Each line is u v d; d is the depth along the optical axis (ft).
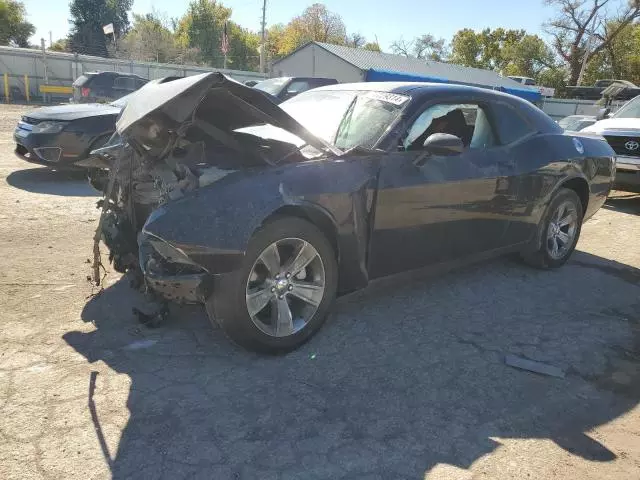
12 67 95.76
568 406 9.72
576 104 100.22
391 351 11.42
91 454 7.90
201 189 9.98
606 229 23.21
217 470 7.73
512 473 7.90
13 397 9.16
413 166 12.28
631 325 13.32
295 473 7.73
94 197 24.07
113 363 10.43
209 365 10.53
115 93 51.98
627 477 7.91
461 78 101.19
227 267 9.75
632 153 26.58
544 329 12.85
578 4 152.97
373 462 8.03
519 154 14.93
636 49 149.28
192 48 187.11
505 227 14.89
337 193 10.99
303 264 10.93
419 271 13.12
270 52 226.38
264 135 12.45
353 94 14.01
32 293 13.39
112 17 230.27
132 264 12.43
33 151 25.35
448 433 8.78
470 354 11.46
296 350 11.25
